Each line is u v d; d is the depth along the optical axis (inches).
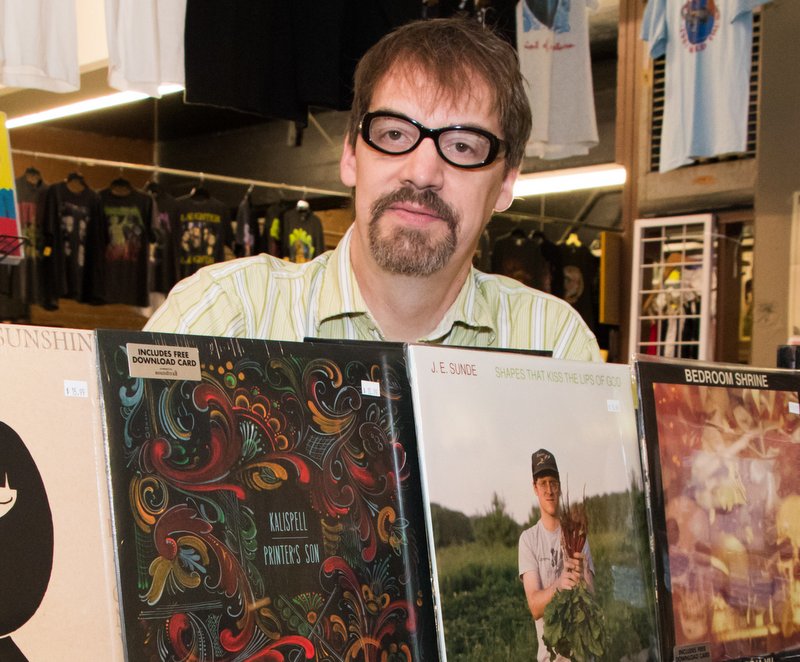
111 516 27.7
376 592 32.7
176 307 48.2
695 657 40.7
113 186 180.2
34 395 27.5
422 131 44.4
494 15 105.1
